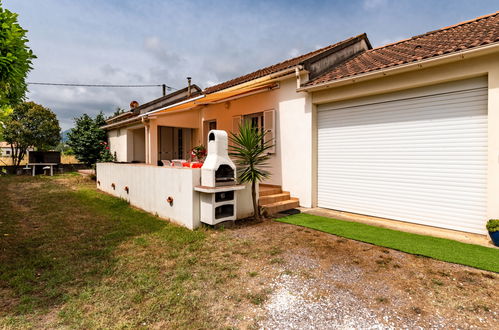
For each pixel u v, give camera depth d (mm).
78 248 5660
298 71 9258
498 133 5930
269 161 10875
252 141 7617
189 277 4332
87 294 3779
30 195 12219
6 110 4457
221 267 4699
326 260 4961
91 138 18672
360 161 8602
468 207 6625
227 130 12836
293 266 4727
